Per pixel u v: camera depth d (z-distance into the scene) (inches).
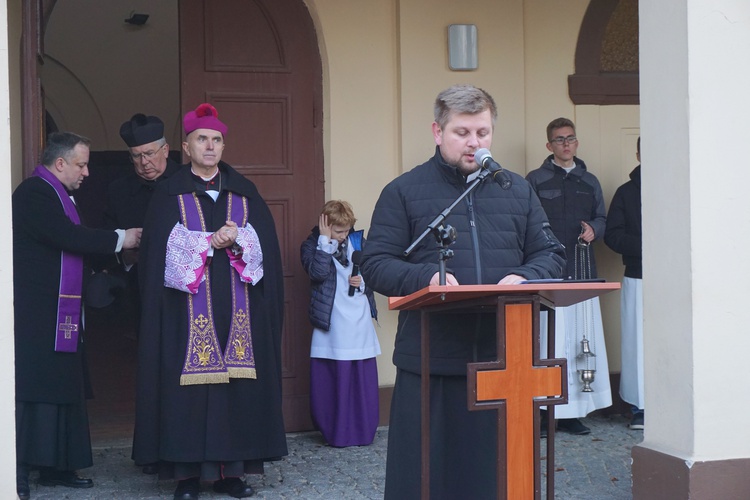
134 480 230.2
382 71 284.7
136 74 594.2
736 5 171.6
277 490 219.0
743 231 171.5
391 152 285.4
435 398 147.9
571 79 293.6
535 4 292.5
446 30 285.1
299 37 281.6
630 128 299.1
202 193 217.6
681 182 172.1
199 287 211.5
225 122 277.0
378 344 268.7
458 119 146.8
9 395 170.2
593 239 276.7
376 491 216.5
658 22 177.0
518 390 128.5
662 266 176.9
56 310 216.2
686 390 171.2
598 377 275.4
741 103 171.8
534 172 281.9
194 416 208.1
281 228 280.5
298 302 280.8
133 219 245.6
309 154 282.5
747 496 169.8
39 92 240.2
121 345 502.0
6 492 169.9
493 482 145.0
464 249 148.2
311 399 265.4
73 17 580.4
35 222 215.2
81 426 221.6
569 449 255.6
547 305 142.6
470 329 146.6
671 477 172.2
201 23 275.4
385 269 146.3
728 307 170.9
